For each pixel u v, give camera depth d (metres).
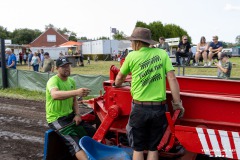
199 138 3.08
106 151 3.83
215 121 3.33
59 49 49.03
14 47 44.81
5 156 5.25
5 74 12.52
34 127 6.88
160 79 3.24
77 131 4.30
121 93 3.81
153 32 54.44
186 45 10.12
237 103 3.18
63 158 4.32
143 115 3.23
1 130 6.67
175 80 3.25
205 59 10.14
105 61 38.06
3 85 12.51
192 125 3.46
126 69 3.42
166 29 56.06
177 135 3.17
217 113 3.31
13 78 12.38
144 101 3.24
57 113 4.20
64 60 4.22
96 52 44.81
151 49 3.31
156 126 3.28
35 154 5.33
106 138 4.29
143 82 3.24
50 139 4.10
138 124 3.27
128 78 4.24
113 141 4.14
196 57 10.60
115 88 3.87
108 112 3.83
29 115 7.93
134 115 3.29
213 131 3.01
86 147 3.63
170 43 18.89
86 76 10.09
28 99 10.03
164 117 3.30
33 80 11.63
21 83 12.10
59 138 4.26
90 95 10.05
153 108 3.22
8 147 5.66
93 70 20.59
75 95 3.95
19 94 10.90
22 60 33.88
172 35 56.00
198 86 4.38
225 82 4.20
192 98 3.42
